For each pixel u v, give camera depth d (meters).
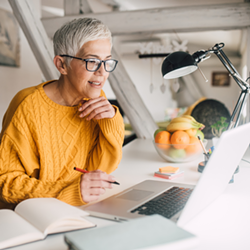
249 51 2.04
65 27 0.99
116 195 0.92
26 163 1.03
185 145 1.33
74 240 0.50
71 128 1.12
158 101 7.62
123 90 2.24
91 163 1.21
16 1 2.02
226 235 0.69
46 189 0.89
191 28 2.19
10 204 0.93
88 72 0.99
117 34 2.34
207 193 0.77
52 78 2.21
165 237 0.50
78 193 0.85
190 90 7.58
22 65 3.32
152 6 3.84
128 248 0.47
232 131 0.68
